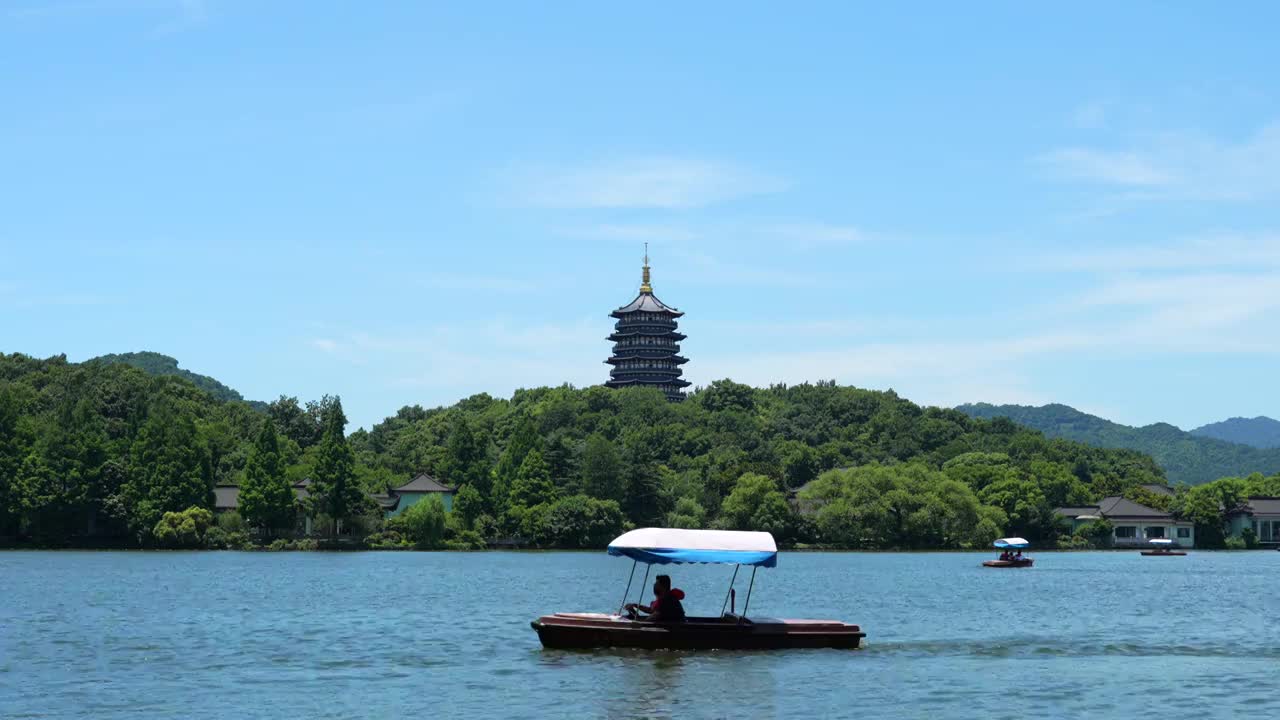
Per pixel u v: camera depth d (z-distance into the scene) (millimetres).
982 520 181375
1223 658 53875
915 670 48969
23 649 55125
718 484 198500
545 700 41875
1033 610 79312
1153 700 42688
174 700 42062
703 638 51562
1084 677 47750
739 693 43156
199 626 64750
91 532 165875
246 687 44656
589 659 50375
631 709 40500
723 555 51469
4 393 171875
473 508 181500
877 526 178375
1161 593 96812
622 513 180500
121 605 77000
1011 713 40219
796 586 101938
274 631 62344
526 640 58094
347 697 42594
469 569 122875
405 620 68000
